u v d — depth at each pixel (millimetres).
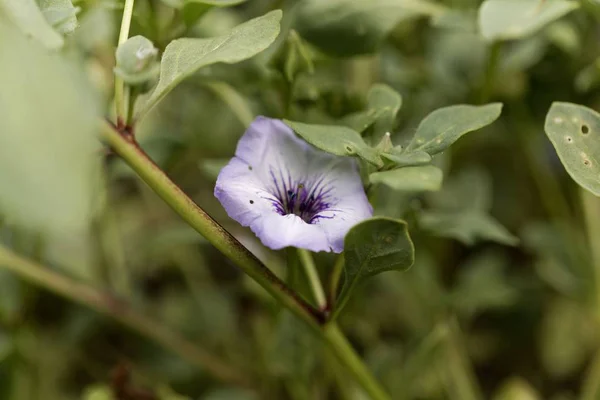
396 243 302
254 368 427
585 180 310
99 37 364
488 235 374
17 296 405
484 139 458
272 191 321
